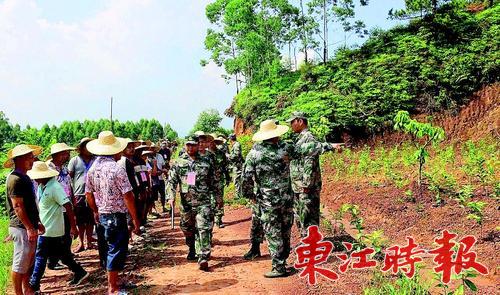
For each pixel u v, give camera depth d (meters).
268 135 7.15
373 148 21.53
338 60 29.78
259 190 7.32
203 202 8.03
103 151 6.43
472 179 11.77
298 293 6.35
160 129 96.00
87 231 10.02
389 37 28.80
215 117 55.19
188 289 6.91
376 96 23.23
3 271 8.16
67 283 7.55
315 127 21.62
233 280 7.25
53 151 8.70
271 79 38.97
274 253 7.23
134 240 10.56
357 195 11.95
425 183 11.56
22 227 6.25
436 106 21.64
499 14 25.38
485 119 19.84
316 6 35.03
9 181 6.12
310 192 7.90
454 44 24.47
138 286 7.13
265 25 42.03
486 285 6.02
